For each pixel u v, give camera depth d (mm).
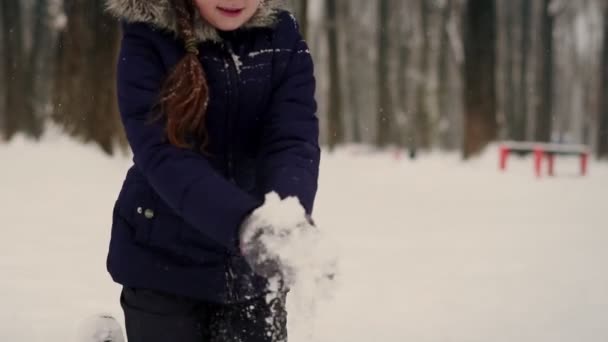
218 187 1739
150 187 2160
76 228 6766
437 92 34719
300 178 1978
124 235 2191
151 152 1862
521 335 3717
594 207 9398
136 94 1961
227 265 2166
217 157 2148
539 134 26656
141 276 2162
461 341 3613
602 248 6312
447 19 32469
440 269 5348
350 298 4449
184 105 1913
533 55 37031
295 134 2117
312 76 2246
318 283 1559
